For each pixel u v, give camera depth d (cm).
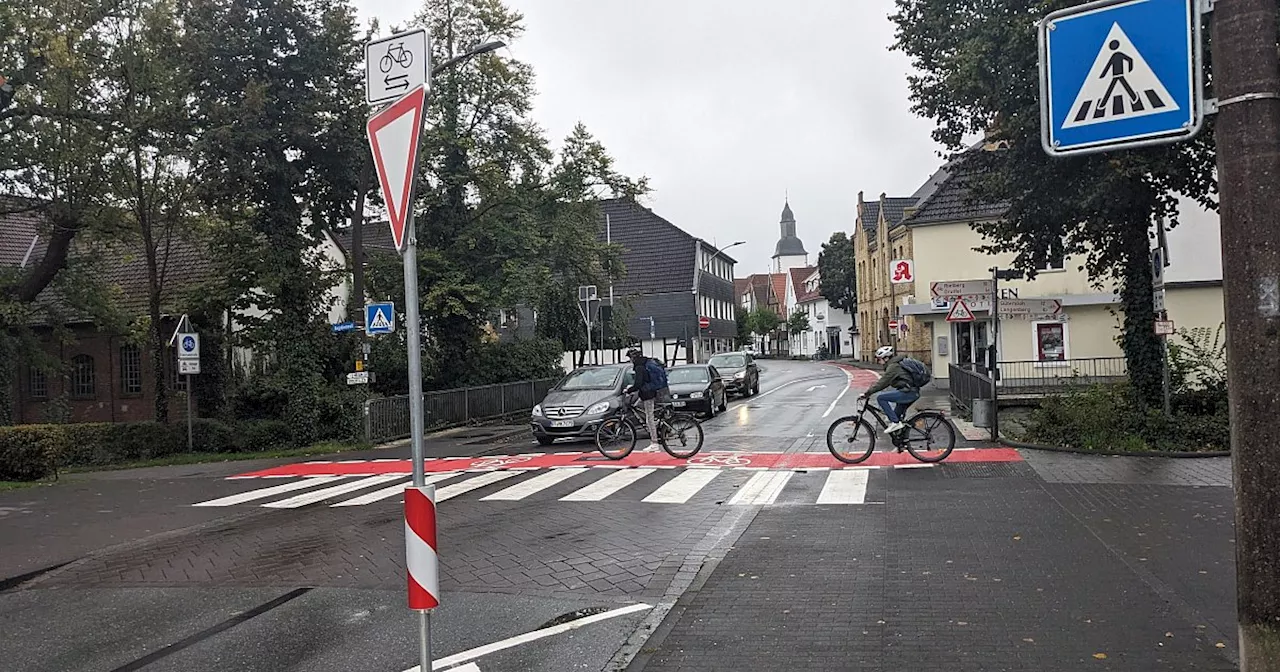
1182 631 507
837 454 1334
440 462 1566
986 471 1180
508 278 2653
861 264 5728
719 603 602
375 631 577
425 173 2545
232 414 2316
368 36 2162
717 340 6588
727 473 1272
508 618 594
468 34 2561
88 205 2108
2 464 1531
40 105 1945
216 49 1961
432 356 2667
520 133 2683
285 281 2053
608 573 707
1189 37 336
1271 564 314
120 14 1988
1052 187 1409
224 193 1964
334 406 2098
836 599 600
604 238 5434
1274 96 317
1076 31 359
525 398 2862
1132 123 347
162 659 542
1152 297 1512
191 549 888
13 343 2200
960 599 589
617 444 1462
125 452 2045
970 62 1379
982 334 3291
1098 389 1527
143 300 2791
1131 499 930
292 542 893
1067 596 586
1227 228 324
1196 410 1494
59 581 781
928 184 4503
